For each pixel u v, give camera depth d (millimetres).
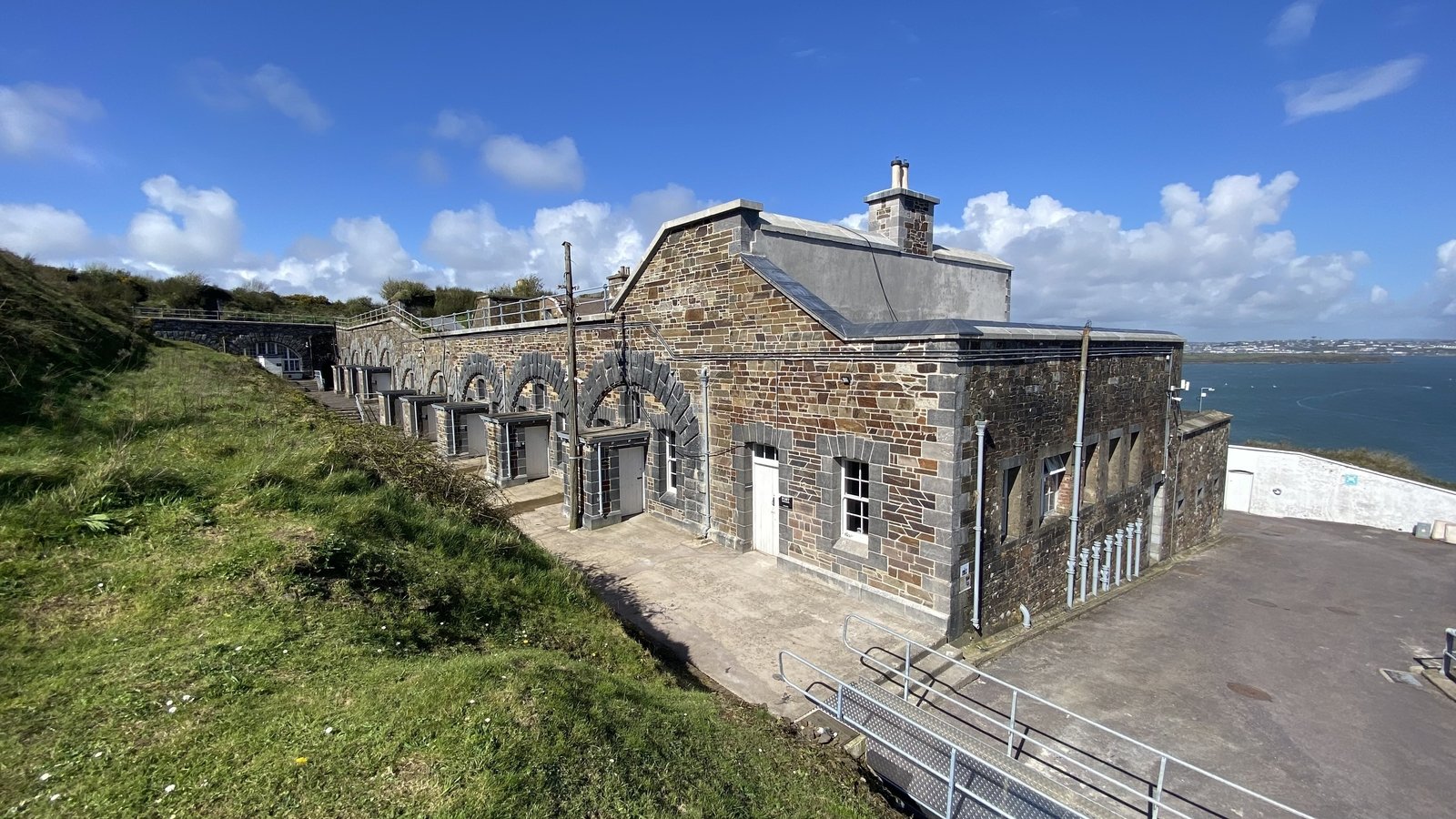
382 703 4344
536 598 8211
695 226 13945
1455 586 16609
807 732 7441
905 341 10164
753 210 12883
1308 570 17453
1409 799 7336
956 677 9281
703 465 14430
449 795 3574
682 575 12352
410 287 57062
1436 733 8805
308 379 48469
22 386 9727
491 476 20547
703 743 5348
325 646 5027
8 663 4211
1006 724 8352
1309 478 26453
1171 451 16875
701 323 14117
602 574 12430
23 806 3146
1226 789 7395
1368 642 12102
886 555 10828
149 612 5047
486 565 8422
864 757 7293
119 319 19078
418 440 12281
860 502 11602
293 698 4301
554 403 20312
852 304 14852
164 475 7473
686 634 9914
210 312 52500
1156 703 9172
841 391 11320
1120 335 13938
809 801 5160
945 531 9906
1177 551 18422
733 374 13453
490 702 4496
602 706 5023
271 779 3525
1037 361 11516
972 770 6887
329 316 59375
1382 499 24562
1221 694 9570
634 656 7430
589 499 15641
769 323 12469
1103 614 12672
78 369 11734
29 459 7324
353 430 11164
